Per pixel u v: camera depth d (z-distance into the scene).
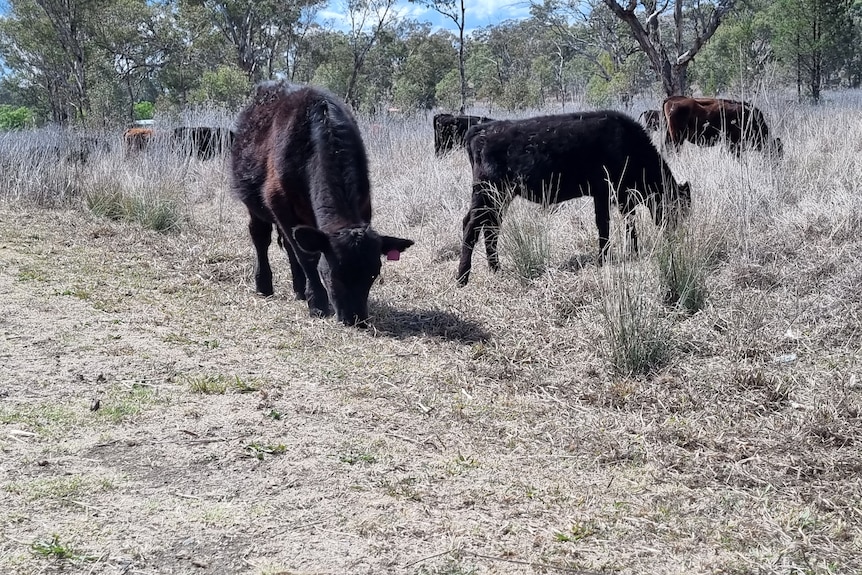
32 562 2.76
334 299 5.84
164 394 4.41
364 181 6.04
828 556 3.07
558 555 3.01
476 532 3.14
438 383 4.89
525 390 4.90
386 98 45.47
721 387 4.83
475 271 7.82
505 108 24.94
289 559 2.88
